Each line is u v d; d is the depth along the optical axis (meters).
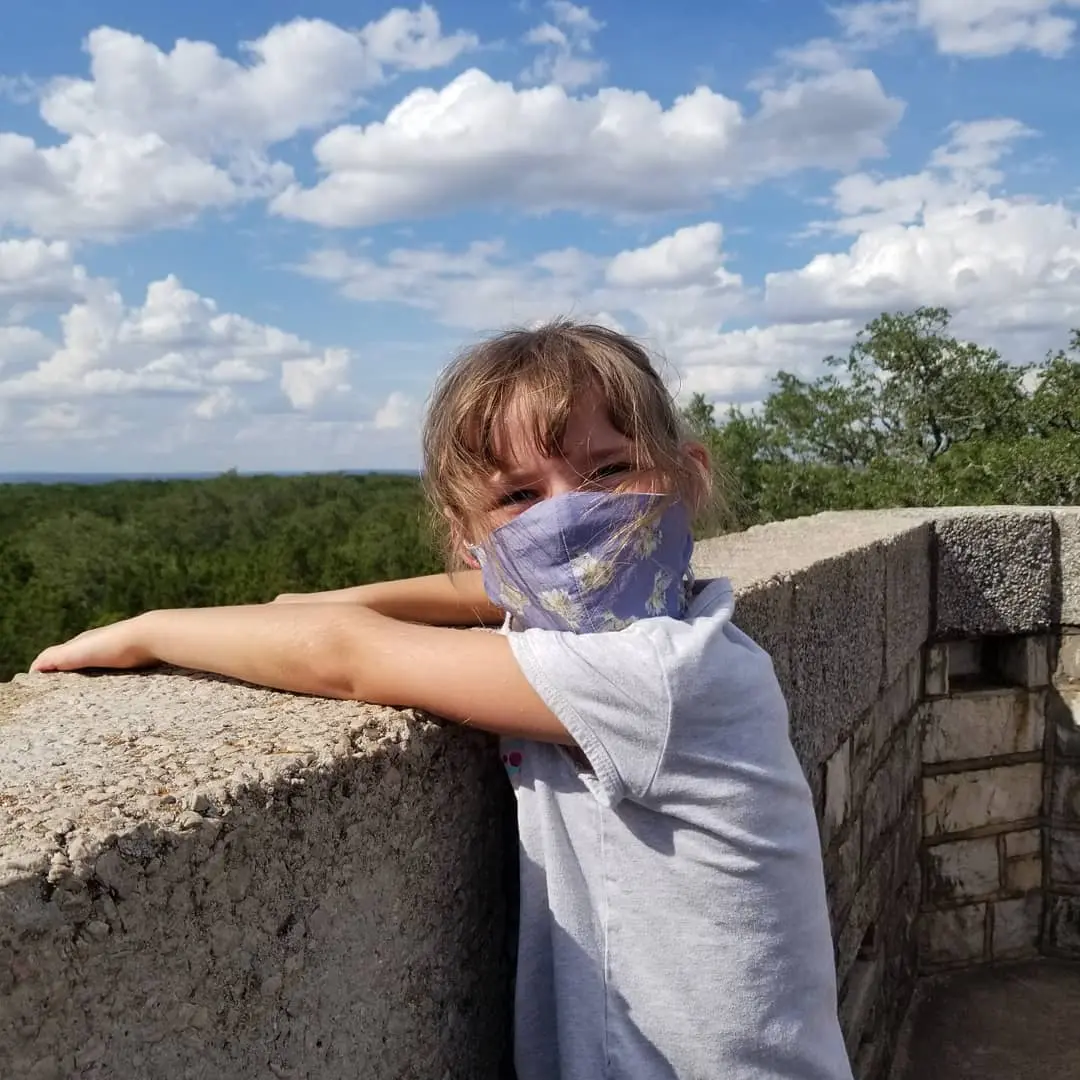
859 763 2.96
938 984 3.97
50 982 0.73
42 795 0.86
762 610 2.03
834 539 3.10
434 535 1.46
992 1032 3.63
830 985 1.29
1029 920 4.13
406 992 1.12
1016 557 3.96
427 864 1.15
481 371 1.26
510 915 1.36
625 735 1.11
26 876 0.72
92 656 1.37
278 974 0.93
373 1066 1.07
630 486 1.24
